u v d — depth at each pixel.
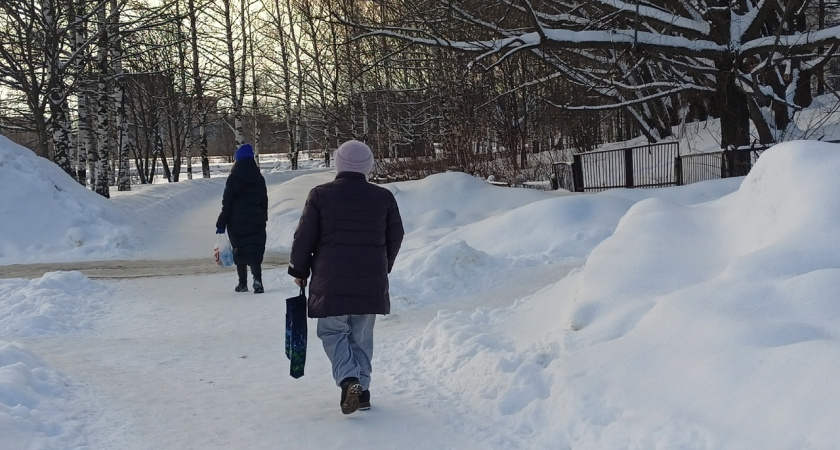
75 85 20.86
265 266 12.03
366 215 4.48
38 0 18.73
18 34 19.53
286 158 72.94
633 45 17.19
